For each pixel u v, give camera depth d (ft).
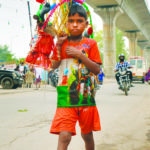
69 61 7.87
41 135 13.32
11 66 56.39
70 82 7.73
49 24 7.78
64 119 7.39
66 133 7.30
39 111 21.15
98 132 14.02
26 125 15.66
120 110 22.04
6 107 23.57
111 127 15.23
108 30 127.54
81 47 7.90
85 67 7.86
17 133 13.69
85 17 7.77
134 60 83.30
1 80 50.29
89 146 8.26
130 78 37.83
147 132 14.02
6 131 14.08
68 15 7.68
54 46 7.91
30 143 11.87
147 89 50.03
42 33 7.70
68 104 7.60
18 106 24.29
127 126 15.52
